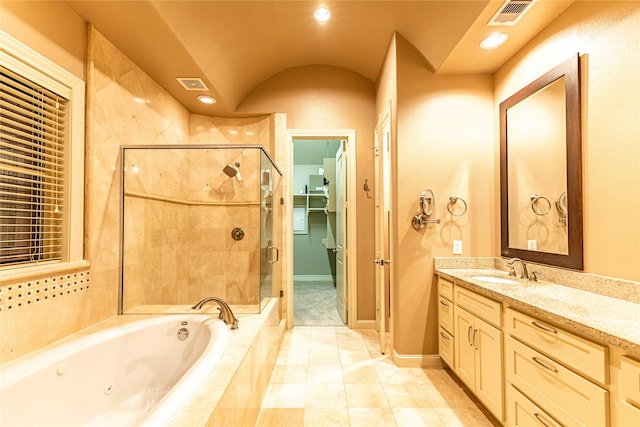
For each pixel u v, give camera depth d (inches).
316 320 138.9
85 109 66.8
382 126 106.1
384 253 104.3
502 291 60.5
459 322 77.7
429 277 91.7
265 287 100.6
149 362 68.1
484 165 93.5
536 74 75.5
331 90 128.6
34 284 53.6
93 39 68.2
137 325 68.2
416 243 92.1
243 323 73.6
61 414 51.3
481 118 93.8
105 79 72.5
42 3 56.4
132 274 83.2
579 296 56.4
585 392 40.7
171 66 87.6
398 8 85.4
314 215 234.8
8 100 52.4
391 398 75.4
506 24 71.2
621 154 54.5
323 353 102.3
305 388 80.1
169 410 36.6
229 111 124.1
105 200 72.2
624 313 45.3
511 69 85.3
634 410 34.4
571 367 43.4
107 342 60.9
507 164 86.5
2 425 42.6
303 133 127.4
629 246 53.2
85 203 66.6
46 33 57.2
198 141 126.6
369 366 92.4
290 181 128.8
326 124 127.8
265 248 101.8
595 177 59.7
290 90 127.9
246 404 55.8
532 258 76.9
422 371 89.0
